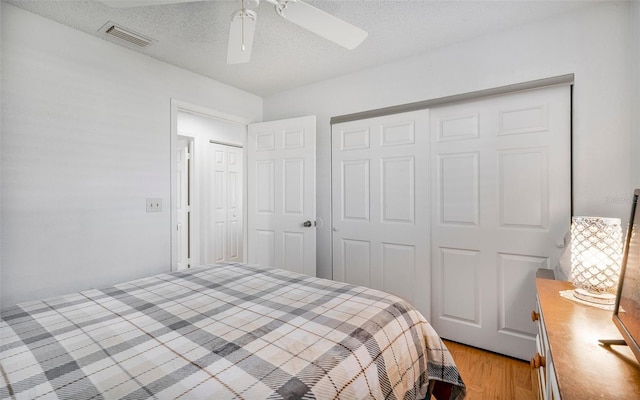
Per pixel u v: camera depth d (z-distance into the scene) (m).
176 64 2.52
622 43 1.69
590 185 1.78
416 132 2.38
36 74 1.83
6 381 0.77
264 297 1.41
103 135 2.11
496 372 1.86
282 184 3.02
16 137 1.75
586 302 1.12
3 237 1.71
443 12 1.84
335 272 2.82
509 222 2.03
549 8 1.80
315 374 0.82
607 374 0.70
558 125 1.87
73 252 1.97
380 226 2.56
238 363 0.85
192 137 3.94
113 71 2.17
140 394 0.72
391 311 1.26
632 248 0.83
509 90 2.00
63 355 0.90
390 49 2.29
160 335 1.03
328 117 2.87
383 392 0.94
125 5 1.22
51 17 1.86
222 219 4.33
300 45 2.23
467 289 2.20
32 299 1.80
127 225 2.23
